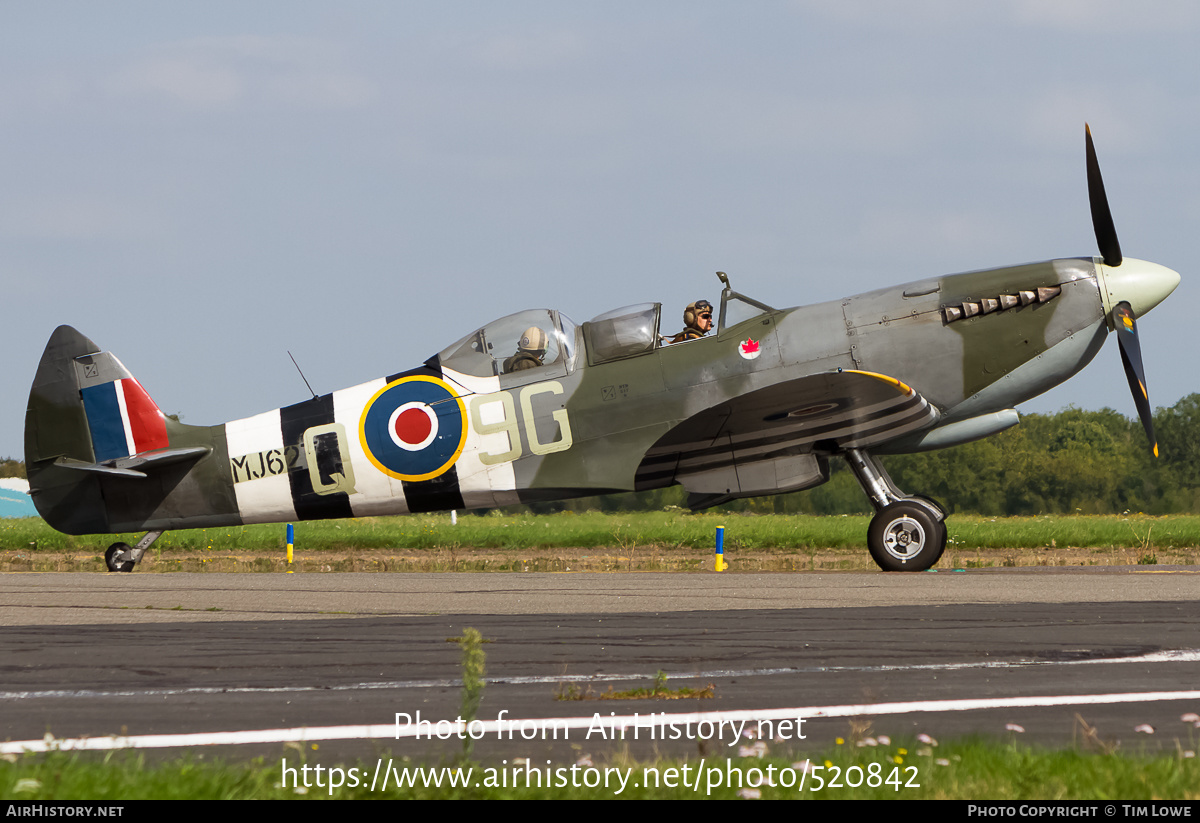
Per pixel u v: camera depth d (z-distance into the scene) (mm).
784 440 50562
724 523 115500
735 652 25750
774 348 50031
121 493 57781
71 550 87562
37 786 13023
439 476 53250
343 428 54750
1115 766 14625
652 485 52781
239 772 14328
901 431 49906
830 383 45969
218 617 33875
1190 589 38906
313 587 43625
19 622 32812
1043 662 23906
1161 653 24969
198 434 57375
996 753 15406
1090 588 39406
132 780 13703
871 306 50312
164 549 86062
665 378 50531
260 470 56031
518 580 46656
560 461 51625
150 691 21609
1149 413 49469
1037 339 49656
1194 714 18781
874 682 21859
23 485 177250
